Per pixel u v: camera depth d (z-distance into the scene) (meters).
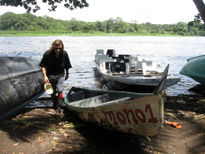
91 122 4.73
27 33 127.62
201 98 7.45
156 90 3.44
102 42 54.56
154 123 3.65
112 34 153.25
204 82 8.22
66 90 8.88
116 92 5.35
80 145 4.04
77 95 6.07
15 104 5.26
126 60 10.66
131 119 3.88
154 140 4.31
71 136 4.40
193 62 9.17
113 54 13.41
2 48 30.98
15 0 14.31
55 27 142.88
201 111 6.02
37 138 4.25
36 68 6.74
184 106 6.50
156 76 8.73
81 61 18.69
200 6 7.97
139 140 4.31
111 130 4.43
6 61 5.69
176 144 4.16
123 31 162.12
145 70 9.24
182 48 37.50
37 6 14.73
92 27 149.38
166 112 5.91
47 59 5.18
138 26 171.75
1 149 3.78
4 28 142.00
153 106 3.55
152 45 45.44
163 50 32.41
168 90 8.98
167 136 4.49
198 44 52.62
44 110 5.93
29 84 5.91
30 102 6.34
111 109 4.04
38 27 139.38
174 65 16.83
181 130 4.79
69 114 5.68
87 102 5.24
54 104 6.02
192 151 3.92
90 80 10.98
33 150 3.80
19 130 4.58
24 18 141.00
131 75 9.09
